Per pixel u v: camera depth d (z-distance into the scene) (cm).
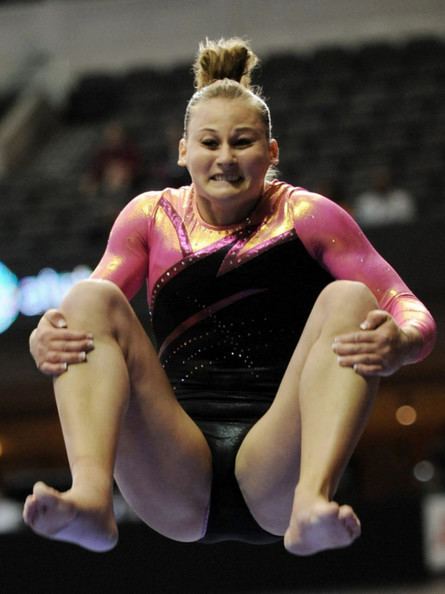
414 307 695
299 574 1717
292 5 3328
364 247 731
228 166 707
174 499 715
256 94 757
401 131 2827
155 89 3294
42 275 2272
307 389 632
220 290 739
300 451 662
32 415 2845
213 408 729
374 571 1723
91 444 617
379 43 3222
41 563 1755
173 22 3384
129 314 670
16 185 2938
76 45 3447
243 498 719
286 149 2816
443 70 3091
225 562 1731
